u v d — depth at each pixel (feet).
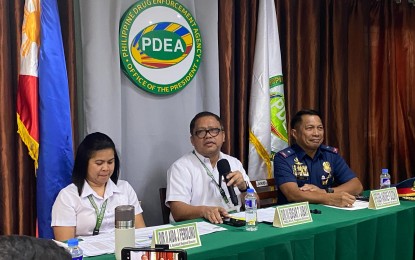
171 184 8.33
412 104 13.30
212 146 8.47
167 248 4.31
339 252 6.63
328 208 7.76
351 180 9.51
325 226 6.45
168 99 9.71
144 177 9.49
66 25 8.50
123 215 5.08
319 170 9.58
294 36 11.44
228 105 10.21
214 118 8.61
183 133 9.89
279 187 9.12
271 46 10.71
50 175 7.75
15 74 8.06
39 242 2.09
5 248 1.97
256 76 10.52
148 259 4.17
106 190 7.35
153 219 9.60
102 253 5.24
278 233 6.03
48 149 7.73
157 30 9.43
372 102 12.90
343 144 12.09
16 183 8.03
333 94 12.05
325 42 11.87
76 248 4.88
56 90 7.80
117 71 8.84
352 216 7.03
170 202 8.27
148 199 9.53
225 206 8.52
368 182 12.98
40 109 7.77
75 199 7.09
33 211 8.28
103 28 8.71
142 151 9.46
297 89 11.49
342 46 11.98
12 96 8.00
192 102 9.98
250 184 9.09
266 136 10.46
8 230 7.89
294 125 9.67
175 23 9.63
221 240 5.71
